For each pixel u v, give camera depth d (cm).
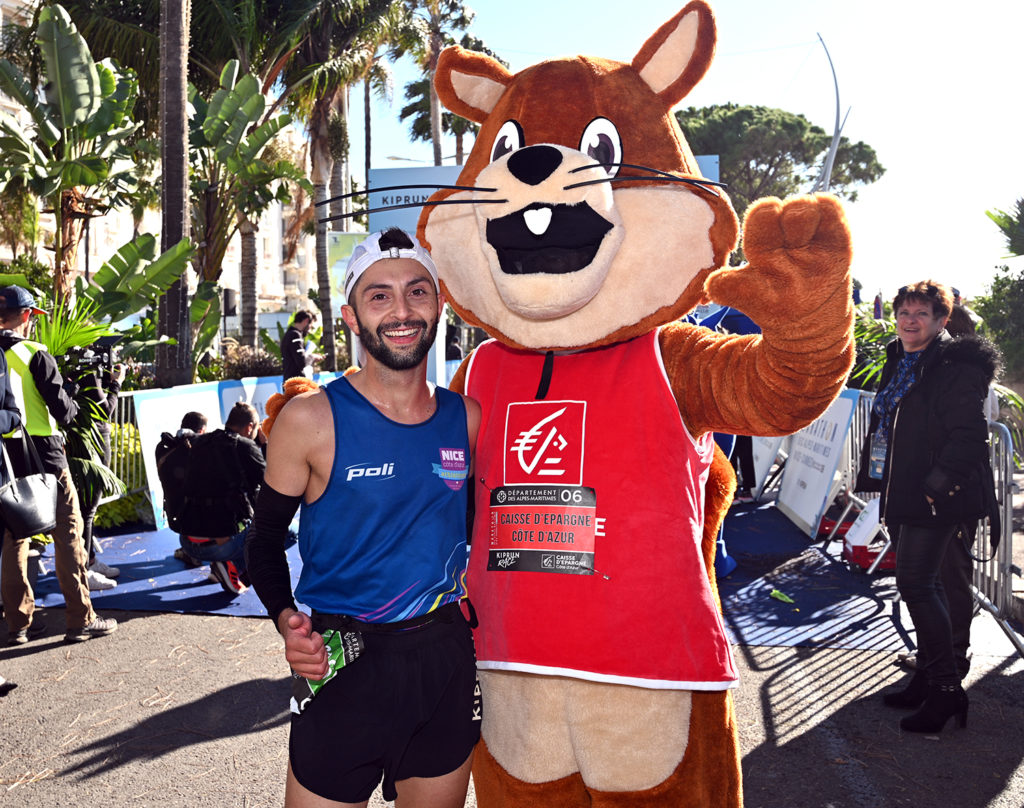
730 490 236
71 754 357
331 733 194
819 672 439
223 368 1667
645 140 223
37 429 468
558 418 214
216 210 1697
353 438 196
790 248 182
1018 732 363
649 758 204
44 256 2833
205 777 336
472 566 223
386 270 199
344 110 2338
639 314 217
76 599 491
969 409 346
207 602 568
